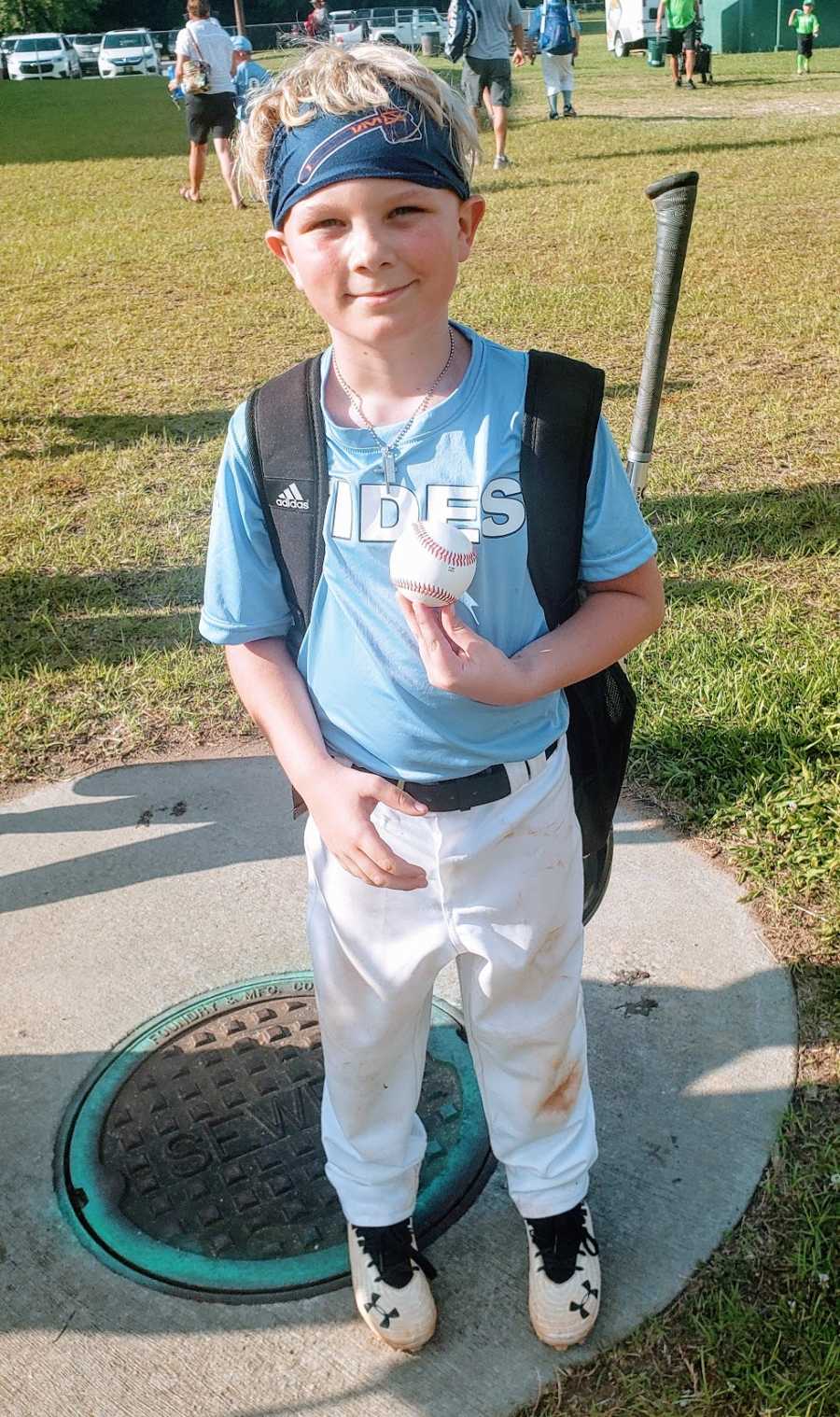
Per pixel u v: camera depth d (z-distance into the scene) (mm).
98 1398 1908
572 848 1759
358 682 1619
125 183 14539
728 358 6516
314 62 1436
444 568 1422
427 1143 2193
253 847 3164
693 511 4684
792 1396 1793
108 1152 2311
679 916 2787
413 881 1553
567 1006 1819
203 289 8875
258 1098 2393
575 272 8484
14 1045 2580
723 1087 2352
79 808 3363
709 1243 2057
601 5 69688
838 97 19297
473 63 12570
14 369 7203
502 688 1511
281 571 1655
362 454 1543
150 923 2914
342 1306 2016
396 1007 1765
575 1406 1837
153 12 60875
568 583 1604
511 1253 2082
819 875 2822
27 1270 2111
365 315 1459
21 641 4184
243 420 1623
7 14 56156
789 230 9469
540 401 1533
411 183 1402
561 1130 1938
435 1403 1859
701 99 20078
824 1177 2137
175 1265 2098
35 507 5227
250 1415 1867
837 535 4438
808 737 3238
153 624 4258
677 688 3523
